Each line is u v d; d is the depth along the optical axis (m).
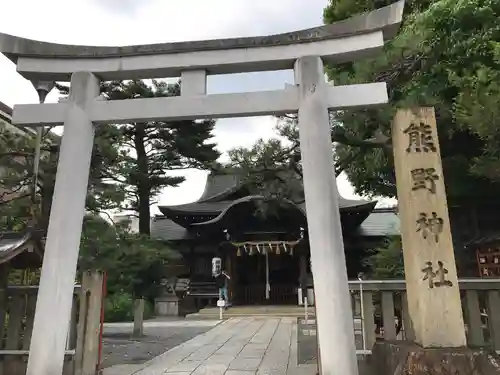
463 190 10.81
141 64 5.93
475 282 6.09
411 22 8.18
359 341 7.95
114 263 12.03
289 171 12.48
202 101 5.72
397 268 10.91
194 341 11.29
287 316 20.25
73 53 5.98
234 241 25.45
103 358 8.88
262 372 7.11
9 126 12.11
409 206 5.18
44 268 5.25
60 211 5.43
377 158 10.63
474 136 8.73
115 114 5.77
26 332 6.70
